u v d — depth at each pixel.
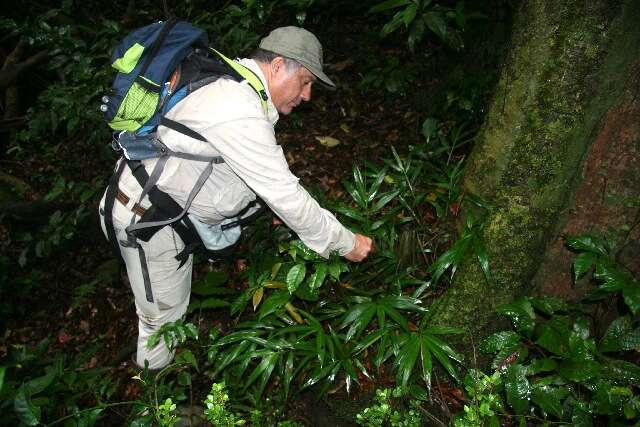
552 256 2.19
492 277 2.20
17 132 5.09
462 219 2.40
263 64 2.04
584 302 2.25
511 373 1.92
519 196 2.05
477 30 3.71
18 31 3.56
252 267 2.79
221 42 3.65
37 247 3.76
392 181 2.98
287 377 2.31
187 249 2.32
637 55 1.74
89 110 3.63
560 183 2.00
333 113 4.26
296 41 2.00
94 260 4.30
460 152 3.47
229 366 2.75
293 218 1.91
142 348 2.77
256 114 1.85
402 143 3.85
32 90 5.61
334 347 2.42
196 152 1.97
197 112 1.88
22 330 4.06
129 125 1.96
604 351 1.97
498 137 2.06
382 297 2.39
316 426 2.50
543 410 1.93
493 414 1.76
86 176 4.65
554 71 1.82
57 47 3.55
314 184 3.75
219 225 2.34
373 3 4.57
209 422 2.64
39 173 4.91
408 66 4.19
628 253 2.08
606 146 1.92
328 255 2.14
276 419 2.47
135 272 2.46
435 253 2.61
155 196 2.11
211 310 3.22
